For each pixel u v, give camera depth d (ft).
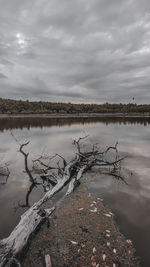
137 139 67.21
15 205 19.25
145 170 30.78
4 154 42.83
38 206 17.44
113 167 32.68
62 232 14.55
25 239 12.75
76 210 17.85
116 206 18.63
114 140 65.41
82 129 106.73
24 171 30.53
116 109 470.80
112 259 11.92
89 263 11.60
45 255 12.23
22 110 384.27
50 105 437.17
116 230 14.79
